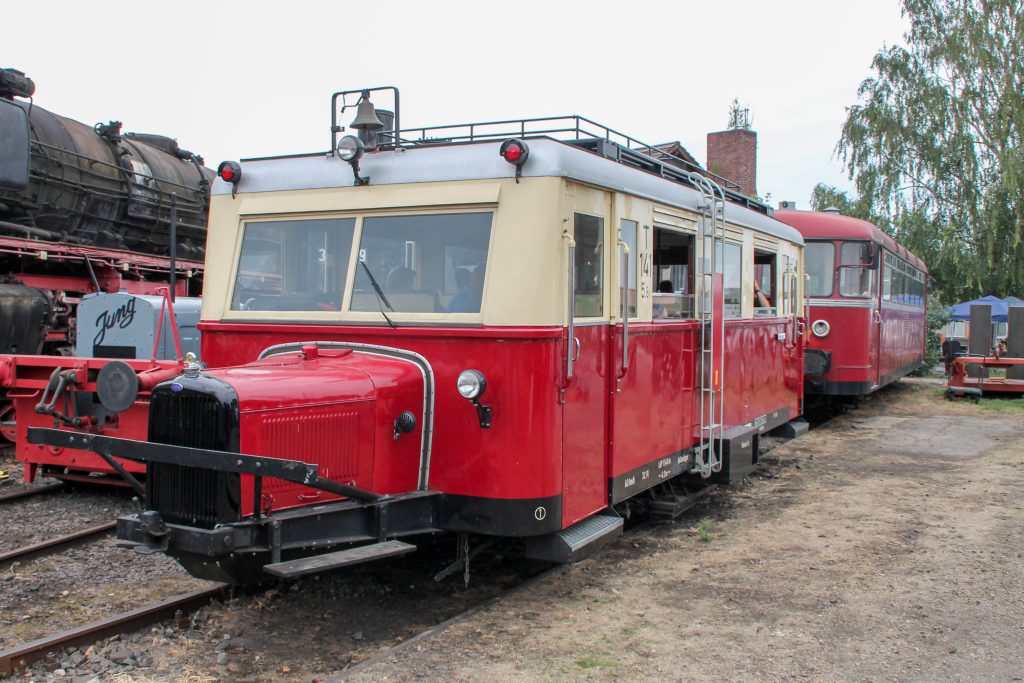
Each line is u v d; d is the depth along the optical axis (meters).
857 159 33.31
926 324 25.86
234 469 4.19
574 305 5.45
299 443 4.67
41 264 12.89
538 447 5.14
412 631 5.29
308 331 5.70
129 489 8.77
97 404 8.12
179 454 4.29
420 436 5.35
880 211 33.41
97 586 5.91
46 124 13.18
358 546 4.89
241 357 5.97
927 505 8.59
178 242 15.98
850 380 14.77
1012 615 5.50
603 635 5.10
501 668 4.58
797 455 11.74
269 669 4.69
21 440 8.47
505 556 6.71
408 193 5.54
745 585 6.10
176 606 5.38
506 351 5.13
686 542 7.25
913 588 6.02
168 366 7.23
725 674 4.56
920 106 32.12
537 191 5.19
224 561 4.53
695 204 7.40
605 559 6.73
